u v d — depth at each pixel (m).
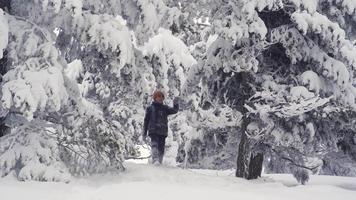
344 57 12.70
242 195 7.66
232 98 14.06
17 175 8.91
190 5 12.27
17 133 9.38
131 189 7.61
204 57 13.84
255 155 13.35
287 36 12.45
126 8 10.35
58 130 9.77
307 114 13.32
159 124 11.91
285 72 13.22
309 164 16.20
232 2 11.82
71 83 10.23
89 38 9.88
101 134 9.84
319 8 13.38
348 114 13.44
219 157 18.33
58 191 7.71
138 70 11.67
